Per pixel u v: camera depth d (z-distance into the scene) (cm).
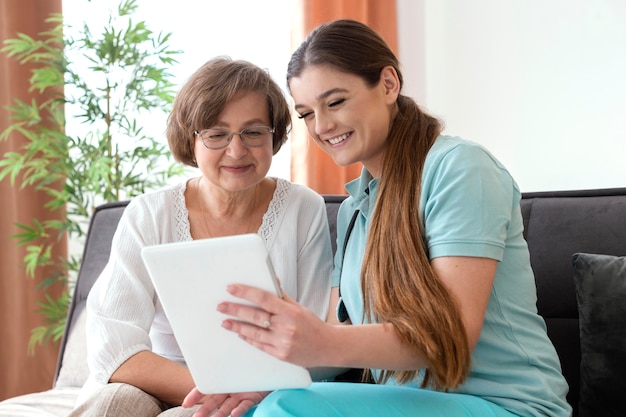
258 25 335
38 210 310
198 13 332
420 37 333
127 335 157
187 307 114
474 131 317
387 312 126
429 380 133
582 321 166
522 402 128
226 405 135
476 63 315
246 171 161
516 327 134
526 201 191
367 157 150
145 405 142
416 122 147
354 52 141
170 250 109
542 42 296
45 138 295
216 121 157
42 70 290
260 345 113
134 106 306
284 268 174
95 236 231
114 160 309
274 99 162
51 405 193
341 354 116
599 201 182
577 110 288
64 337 224
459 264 126
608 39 279
